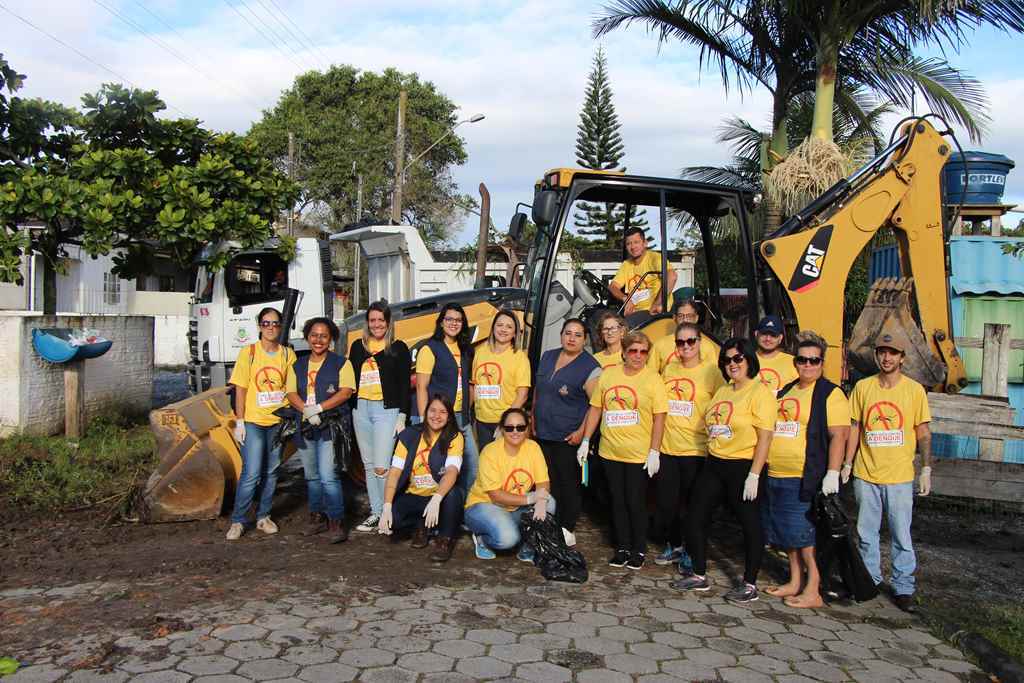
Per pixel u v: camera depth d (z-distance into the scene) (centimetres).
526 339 731
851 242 746
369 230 1499
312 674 398
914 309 757
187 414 688
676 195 744
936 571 616
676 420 583
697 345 581
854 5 1163
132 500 699
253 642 435
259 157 1238
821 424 520
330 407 630
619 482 600
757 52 1380
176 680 386
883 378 543
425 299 791
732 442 532
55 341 958
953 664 448
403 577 554
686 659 437
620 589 550
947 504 797
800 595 543
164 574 545
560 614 497
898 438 533
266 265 1211
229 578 539
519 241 884
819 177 1162
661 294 709
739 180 1717
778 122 1399
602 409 602
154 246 1213
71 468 800
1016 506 780
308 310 1209
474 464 646
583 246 1454
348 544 628
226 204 1110
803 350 522
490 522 588
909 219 750
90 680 384
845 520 514
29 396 960
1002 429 780
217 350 1184
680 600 533
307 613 480
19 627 449
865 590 519
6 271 1022
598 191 745
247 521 658
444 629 464
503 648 440
